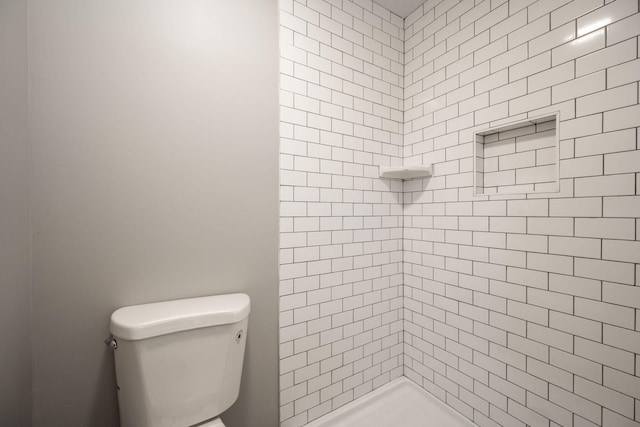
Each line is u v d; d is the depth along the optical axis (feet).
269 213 3.86
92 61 2.79
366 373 4.88
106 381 2.90
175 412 2.75
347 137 4.59
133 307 2.95
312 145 4.23
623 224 2.79
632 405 2.74
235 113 3.59
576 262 3.13
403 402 4.84
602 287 2.93
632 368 2.74
